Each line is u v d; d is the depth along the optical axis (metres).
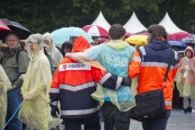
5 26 15.90
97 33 27.67
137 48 11.09
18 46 14.38
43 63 12.49
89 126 11.45
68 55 11.10
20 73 13.88
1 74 12.76
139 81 11.03
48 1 38.78
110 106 11.03
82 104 11.08
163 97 10.94
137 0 39.03
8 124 13.66
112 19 39.34
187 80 24.48
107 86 10.93
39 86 12.46
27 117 12.77
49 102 11.89
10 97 13.51
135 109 11.02
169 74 11.05
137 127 18.58
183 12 41.62
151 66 10.94
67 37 20.66
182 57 25.86
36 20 38.62
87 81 11.09
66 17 38.78
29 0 38.78
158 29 11.03
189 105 24.56
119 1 39.00
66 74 11.09
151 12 39.94
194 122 20.67
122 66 11.00
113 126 11.17
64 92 11.12
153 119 11.09
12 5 38.56
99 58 11.05
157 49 10.97
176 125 19.62
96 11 38.66
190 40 29.38
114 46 11.04
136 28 31.64
